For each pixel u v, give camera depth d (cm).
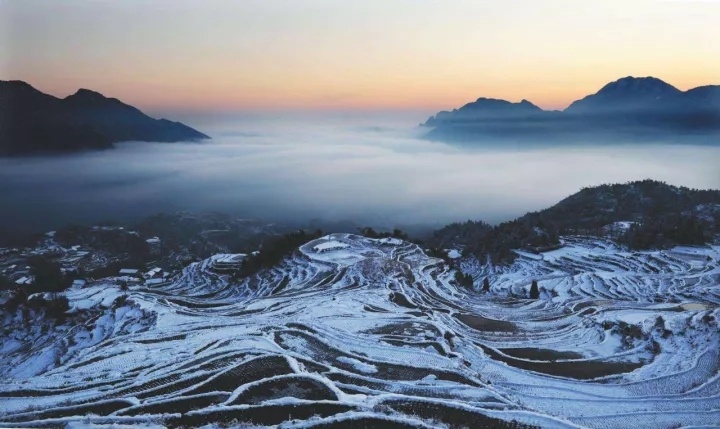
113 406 3916
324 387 4056
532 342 6347
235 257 18100
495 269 14175
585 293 10350
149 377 4562
